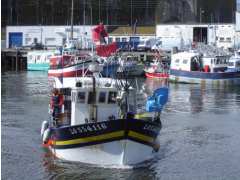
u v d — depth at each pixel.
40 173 32.03
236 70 81.06
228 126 46.41
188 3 125.00
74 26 127.50
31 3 131.62
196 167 33.50
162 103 35.25
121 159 32.47
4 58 114.00
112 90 33.94
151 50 112.19
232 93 71.25
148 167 33.09
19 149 37.06
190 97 66.50
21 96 64.12
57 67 81.31
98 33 41.06
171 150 37.34
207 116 51.59
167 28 125.00
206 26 123.06
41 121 47.00
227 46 118.44
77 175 31.59
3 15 132.50
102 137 32.16
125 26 128.38
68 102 35.50
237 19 120.38
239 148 38.28
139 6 128.12
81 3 129.38
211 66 82.31
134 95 35.59
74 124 33.88
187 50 98.44
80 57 82.94
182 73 83.06
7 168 32.94
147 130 32.72
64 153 33.69
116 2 128.50
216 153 36.84
